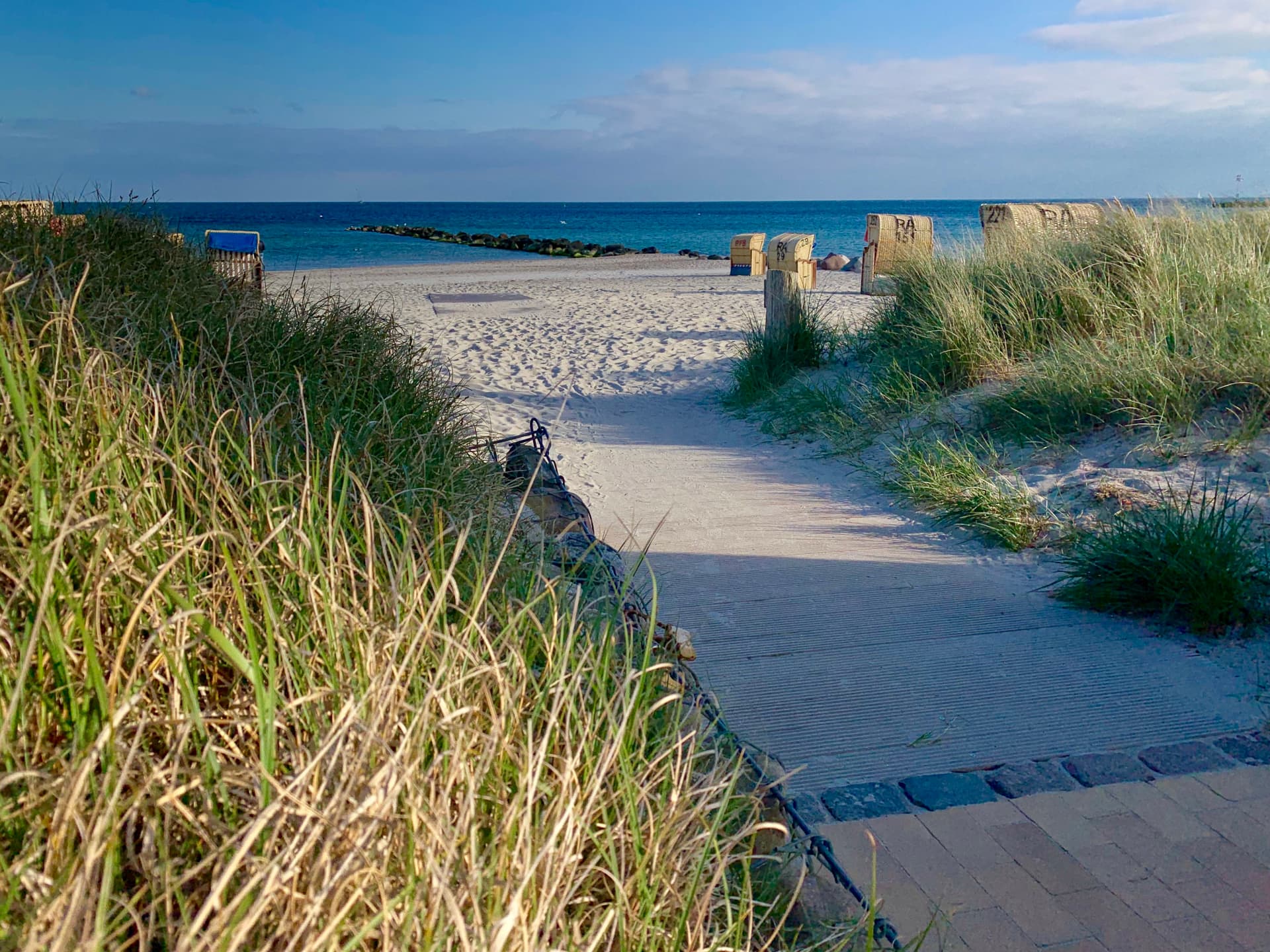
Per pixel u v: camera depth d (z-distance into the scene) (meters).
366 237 54.06
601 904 1.61
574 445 8.11
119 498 1.95
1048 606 4.45
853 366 9.38
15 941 1.14
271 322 4.30
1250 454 5.51
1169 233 8.05
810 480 6.92
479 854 1.52
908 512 6.01
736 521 5.91
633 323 15.25
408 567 2.11
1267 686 3.60
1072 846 2.71
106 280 3.83
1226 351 6.28
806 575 4.91
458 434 4.39
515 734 1.73
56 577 1.62
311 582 1.84
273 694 1.51
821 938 1.97
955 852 2.69
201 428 2.59
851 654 3.96
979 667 3.84
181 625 1.57
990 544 5.34
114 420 2.13
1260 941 2.33
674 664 2.61
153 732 1.63
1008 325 7.97
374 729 1.41
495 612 2.17
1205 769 3.09
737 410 9.32
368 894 1.36
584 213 149.12
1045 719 3.42
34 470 1.71
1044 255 8.45
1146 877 2.57
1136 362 6.42
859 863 2.64
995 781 3.04
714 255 37.69
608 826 1.62
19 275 3.18
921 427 7.31
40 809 1.36
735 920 1.84
